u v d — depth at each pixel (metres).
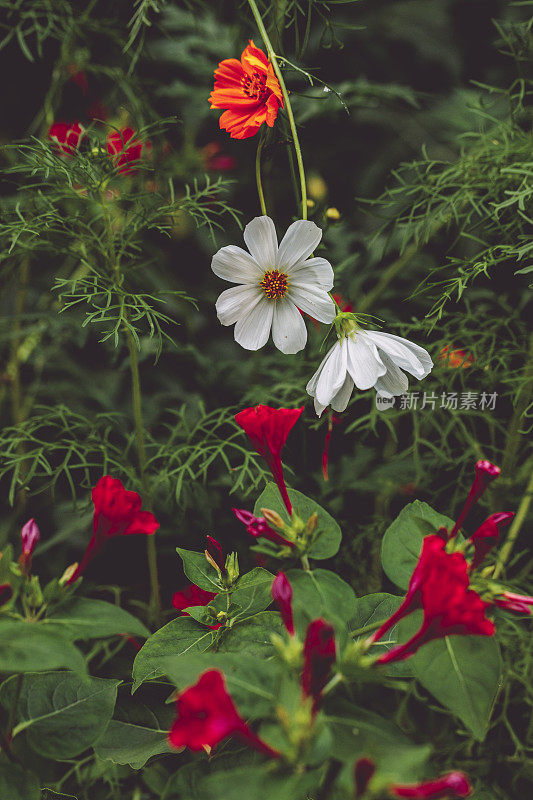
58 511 1.38
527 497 1.22
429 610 0.90
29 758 0.99
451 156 1.50
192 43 1.48
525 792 1.17
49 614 0.94
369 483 1.28
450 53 1.60
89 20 1.31
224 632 1.02
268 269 1.03
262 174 1.34
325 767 0.92
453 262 1.13
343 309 1.25
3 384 1.42
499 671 0.94
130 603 1.30
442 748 1.19
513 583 1.21
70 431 1.22
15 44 1.46
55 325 1.36
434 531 0.97
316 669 0.89
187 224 1.47
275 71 1.08
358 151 1.53
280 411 0.99
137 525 0.97
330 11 1.18
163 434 1.36
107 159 1.12
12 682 1.00
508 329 1.22
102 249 1.15
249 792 0.87
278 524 0.98
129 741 1.04
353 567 1.25
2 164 1.42
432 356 1.23
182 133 1.49
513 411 1.23
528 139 1.21
